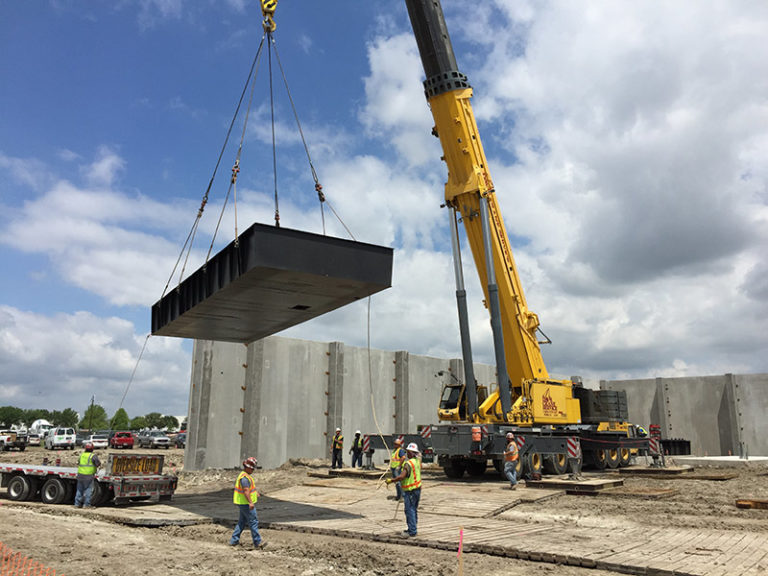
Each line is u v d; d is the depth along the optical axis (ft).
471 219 70.54
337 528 40.68
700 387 140.77
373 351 109.91
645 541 35.94
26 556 31.55
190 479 77.82
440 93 68.44
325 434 99.81
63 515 48.91
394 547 35.60
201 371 89.35
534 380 72.18
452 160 70.03
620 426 92.43
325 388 101.24
